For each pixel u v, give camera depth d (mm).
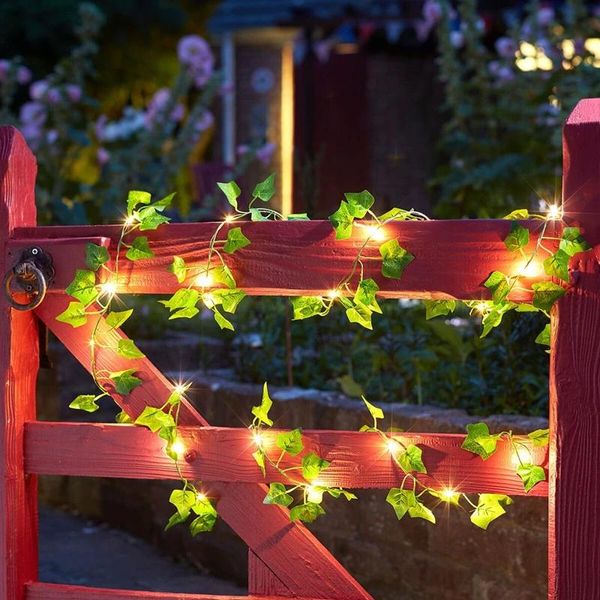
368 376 5691
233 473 3338
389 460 3234
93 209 9414
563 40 8570
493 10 13875
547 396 4898
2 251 3441
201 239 3301
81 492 6852
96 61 20188
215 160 20453
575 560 3000
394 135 15031
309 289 3230
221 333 7258
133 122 12367
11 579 3459
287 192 10484
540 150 7895
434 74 14992
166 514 6043
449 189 8062
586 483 2984
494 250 3084
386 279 3174
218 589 5434
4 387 3445
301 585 3332
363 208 3152
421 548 4527
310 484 3289
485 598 4250
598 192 2951
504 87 8875
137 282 3371
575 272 2979
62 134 9445
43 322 3525
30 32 18266
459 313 6180
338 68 14875
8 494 3455
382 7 14203
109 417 7180
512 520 4129
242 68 19344
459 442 3180
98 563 5859
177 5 21969
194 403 5867
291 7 14680
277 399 5305
